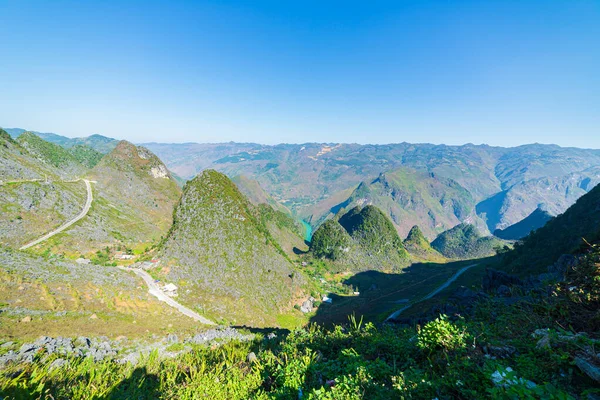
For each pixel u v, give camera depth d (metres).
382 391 7.82
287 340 17.47
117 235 129.25
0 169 120.12
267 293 104.38
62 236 105.00
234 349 18.81
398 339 12.62
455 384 7.13
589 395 5.85
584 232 68.00
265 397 10.41
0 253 51.75
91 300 49.41
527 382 6.12
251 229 126.75
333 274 182.38
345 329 17.55
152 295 71.94
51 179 143.25
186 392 12.66
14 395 10.89
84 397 12.25
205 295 85.31
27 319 33.56
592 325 8.93
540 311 11.07
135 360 24.08
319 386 9.95
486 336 9.75
